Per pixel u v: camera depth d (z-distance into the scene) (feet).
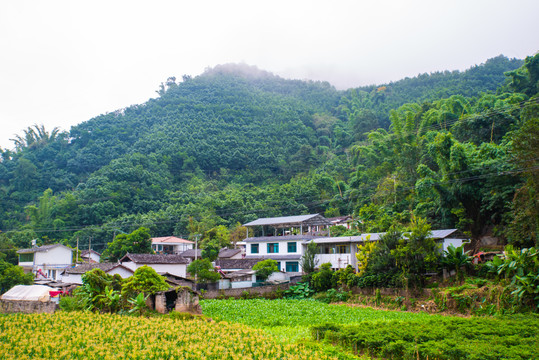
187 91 620.90
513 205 118.52
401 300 118.52
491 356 55.77
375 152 280.72
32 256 211.00
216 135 480.64
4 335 64.59
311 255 164.04
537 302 88.69
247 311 115.14
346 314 108.37
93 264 174.50
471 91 440.86
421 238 121.90
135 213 323.78
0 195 365.61
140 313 93.04
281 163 435.94
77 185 392.88
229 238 252.01
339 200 279.69
